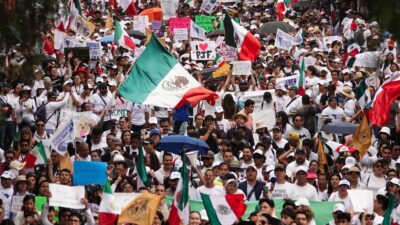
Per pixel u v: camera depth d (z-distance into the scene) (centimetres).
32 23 3450
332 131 5016
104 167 4016
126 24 7944
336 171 4519
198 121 5088
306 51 6806
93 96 5400
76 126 4781
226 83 5603
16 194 4062
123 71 6244
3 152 4859
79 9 7050
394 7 3288
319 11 8631
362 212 3984
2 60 3475
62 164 4438
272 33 7862
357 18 7488
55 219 3944
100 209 3816
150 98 4569
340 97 5606
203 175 4134
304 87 5856
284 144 4816
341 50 7381
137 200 3728
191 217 3734
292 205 3778
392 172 4341
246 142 4788
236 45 6206
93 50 6341
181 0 10050
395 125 5138
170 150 4478
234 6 10019
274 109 5447
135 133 4716
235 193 4019
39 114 5297
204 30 7831
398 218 4006
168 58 4619
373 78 5641
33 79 3544
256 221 3506
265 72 6412
